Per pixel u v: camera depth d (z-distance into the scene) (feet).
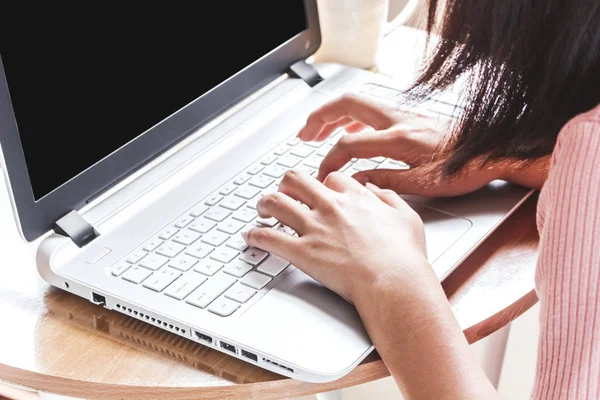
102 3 2.39
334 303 2.04
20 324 2.14
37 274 2.35
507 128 1.99
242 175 2.65
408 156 2.53
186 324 2.01
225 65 2.89
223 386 1.93
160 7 2.59
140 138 2.57
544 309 1.62
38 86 2.23
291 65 3.22
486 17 1.92
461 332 1.87
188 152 2.74
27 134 2.21
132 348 2.05
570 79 1.75
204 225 2.39
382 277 1.93
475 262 2.31
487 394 1.78
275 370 1.91
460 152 2.14
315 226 2.14
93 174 2.43
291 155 2.76
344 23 3.35
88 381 1.96
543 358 1.63
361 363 1.94
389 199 2.24
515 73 1.89
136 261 2.24
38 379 1.99
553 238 1.57
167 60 2.64
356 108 2.73
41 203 2.27
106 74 2.43
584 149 1.51
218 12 2.82
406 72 3.41
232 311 2.04
